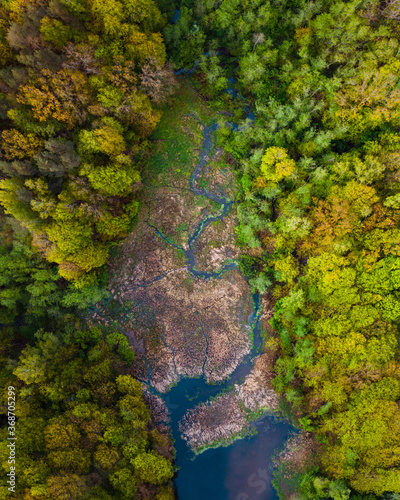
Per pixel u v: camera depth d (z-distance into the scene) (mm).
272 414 40125
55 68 31734
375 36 37156
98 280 40875
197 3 37375
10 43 31188
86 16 33719
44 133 31891
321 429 37625
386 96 35969
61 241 33688
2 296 35719
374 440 34625
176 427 40312
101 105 32875
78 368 36875
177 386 41000
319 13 38500
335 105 37312
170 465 37000
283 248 39875
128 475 33375
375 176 35438
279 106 37969
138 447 34844
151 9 35188
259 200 39812
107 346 40188
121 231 40438
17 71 30719
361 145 38312
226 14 37469
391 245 34875
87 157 34719
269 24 39500
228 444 39875
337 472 35594
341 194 35844
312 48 39531
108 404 36312
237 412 40375
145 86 34906
